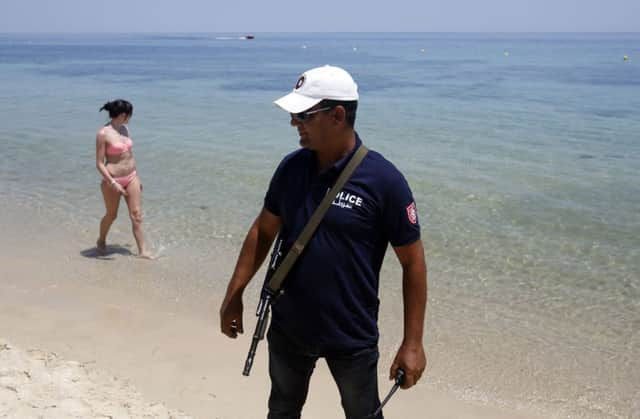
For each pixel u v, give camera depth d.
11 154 14.62
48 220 9.53
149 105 25.59
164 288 7.00
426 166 13.44
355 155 2.69
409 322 2.80
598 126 19.73
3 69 49.62
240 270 3.12
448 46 135.88
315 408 4.65
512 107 24.75
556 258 8.12
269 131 18.61
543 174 12.77
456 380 5.20
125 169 7.80
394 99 27.73
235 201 10.68
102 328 5.83
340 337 2.77
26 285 6.92
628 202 10.71
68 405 3.99
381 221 2.71
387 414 4.68
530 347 5.79
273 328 2.92
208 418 4.38
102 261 7.81
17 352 4.68
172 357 5.29
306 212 2.75
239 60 69.19
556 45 146.00
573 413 4.77
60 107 24.20
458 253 8.29
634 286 7.25
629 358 5.62
